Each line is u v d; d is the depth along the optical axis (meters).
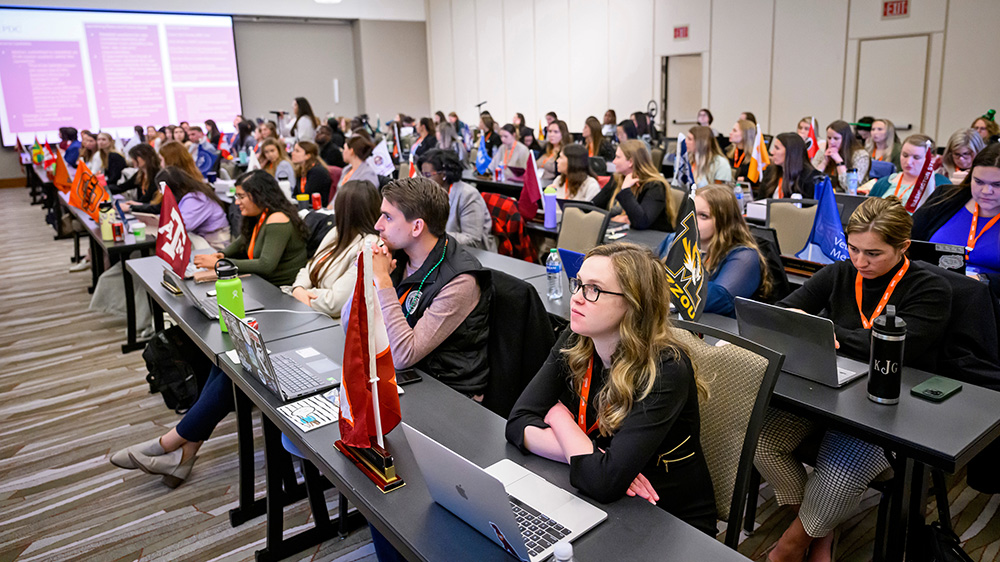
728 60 10.32
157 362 3.04
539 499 1.34
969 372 1.92
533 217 4.56
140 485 2.81
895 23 8.52
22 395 3.73
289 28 14.52
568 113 12.99
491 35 14.11
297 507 2.61
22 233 8.53
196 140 9.98
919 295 1.94
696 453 1.50
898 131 8.74
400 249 2.13
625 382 1.39
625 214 4.30
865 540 2.21
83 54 12.68
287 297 2.84
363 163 5.66
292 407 1.81
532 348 2.11
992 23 7.72
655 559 1.16
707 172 5.12
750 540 2.25
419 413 1.75
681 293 2.09
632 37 11.59
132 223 4.95
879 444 1.59
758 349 1.53
